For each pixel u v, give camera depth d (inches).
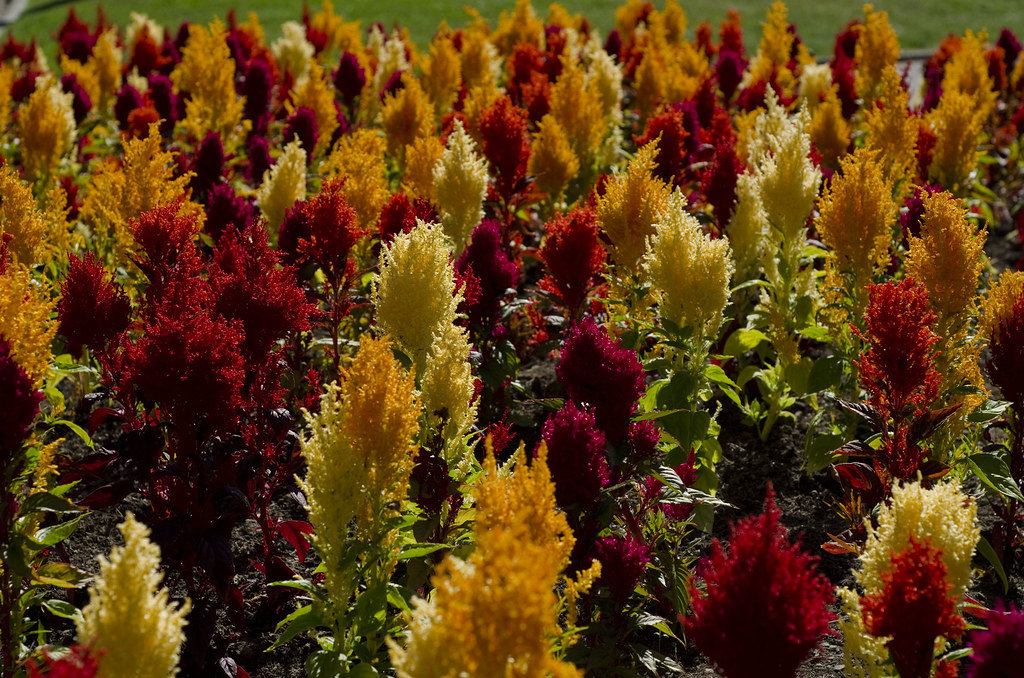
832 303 220.7
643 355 225.9
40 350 152.3
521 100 475.8
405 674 102.9
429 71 454.3
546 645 96.5
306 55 572.4
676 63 514.9
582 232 215.3
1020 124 398.6
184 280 179.5
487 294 217.3
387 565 143.8
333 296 214.1
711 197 255.6
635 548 138.9
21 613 147.6
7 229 223.5
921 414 174.1
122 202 247.4
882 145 301.4
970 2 1193.4
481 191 264.2
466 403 156.3
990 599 178.5
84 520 205.6
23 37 1032.8
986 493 207.5
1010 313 184.2
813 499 210.5
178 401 147.6
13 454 138.2
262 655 169.9
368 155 274.7
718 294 193.3
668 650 164.9
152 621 105.2
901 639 114.5
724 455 226.8
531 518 117.7
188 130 409.4
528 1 628.4
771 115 278.7
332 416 138.9
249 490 162.1
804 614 106.6
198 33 536.7
